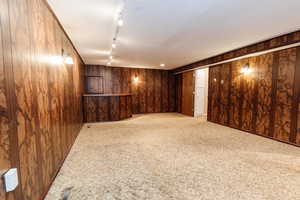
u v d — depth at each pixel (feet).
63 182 6.23
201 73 21.80
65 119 8.63
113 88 23.13
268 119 11.62
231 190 5.76
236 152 9.14
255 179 6.44
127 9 6.93
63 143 8.04
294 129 10.01
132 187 5.94
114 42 11.60
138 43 11.93
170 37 10.53
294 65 9.90
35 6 5.00
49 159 5.91
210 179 6.45
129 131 13.74
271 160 8.11
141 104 24.63
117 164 7.71
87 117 17.34
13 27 3.70
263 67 11.91
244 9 6.93
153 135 12.54
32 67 4.67
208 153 9.00
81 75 17.42
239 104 14.10
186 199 5.31
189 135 12.54
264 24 8.50
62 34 8.66
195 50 13.94
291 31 9.36
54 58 6.97
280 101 10.76
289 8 6.84
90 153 9.02
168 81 26.02
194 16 7.63
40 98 5.22
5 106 3.34
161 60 18.57
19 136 3.85
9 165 3.43
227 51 14.14
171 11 7.11
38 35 5.19
